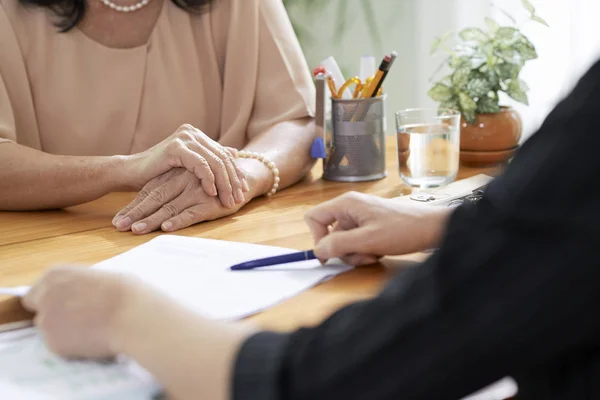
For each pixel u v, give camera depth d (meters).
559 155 0.50
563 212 0.50
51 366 0.71
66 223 1.31
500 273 0.51
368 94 1.51
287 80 1.70
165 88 1.71
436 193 1.33
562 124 0.51
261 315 0.85
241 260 1.03
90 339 0.69
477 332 0.51
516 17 3.03
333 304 0.88
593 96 0.51
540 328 0.50
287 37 1.75
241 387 0.57
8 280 0.99
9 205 1.42
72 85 1.66
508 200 0.52
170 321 0.64
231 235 1.20
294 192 1.48
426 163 1.42
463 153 1.57
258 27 1.73
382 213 0.99
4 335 0.82
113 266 1.01
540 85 3.01
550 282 0.50
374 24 3.10
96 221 1.32
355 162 1.52
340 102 1.50
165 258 1.04
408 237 0.97
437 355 0.52
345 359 0.55
